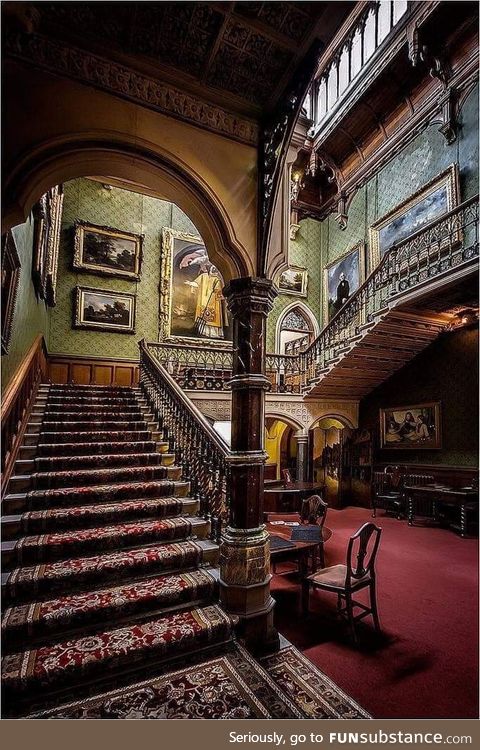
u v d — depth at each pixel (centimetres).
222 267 286
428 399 796
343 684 251
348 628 327
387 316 666
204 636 235
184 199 271
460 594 396
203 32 219
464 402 728
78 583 257
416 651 292
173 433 473
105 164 243
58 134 209
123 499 359
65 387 640
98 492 347
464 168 714
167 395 511
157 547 306
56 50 211
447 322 726
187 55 233
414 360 834
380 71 807
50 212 621
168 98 246
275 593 405
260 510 272
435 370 786
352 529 666
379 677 259
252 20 212
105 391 655
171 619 245
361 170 1005
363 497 875
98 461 406
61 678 196
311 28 217
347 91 910
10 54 199
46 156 208
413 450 820
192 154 254
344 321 809
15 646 212
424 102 810
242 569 258
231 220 266
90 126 219
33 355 511
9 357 375
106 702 194
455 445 739
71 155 218
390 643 303
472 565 484
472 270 526
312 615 353
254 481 271
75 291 879
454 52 728
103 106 224
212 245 282
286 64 243
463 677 260
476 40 693
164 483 383
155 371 593
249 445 270
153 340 954
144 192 890
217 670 222
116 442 457
